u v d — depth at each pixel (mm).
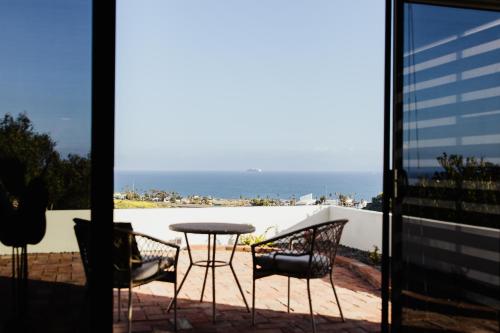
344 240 7609
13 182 2488
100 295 2434
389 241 2900
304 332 3641
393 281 2898
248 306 4320
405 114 2910
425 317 2930
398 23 2906
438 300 2951
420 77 2943
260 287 5137
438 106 2969
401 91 2902
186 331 3621
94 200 2453
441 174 2975
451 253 2982
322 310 4281
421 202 2939
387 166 2910
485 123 3068
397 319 2895
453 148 3002
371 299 4715
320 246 3861
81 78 2482
